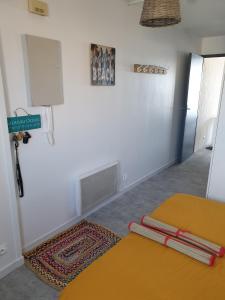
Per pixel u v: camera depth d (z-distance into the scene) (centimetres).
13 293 175
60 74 208
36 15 185
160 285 116
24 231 212
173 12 146
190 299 108
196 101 479
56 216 241
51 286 180
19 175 196
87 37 231
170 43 367
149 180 387
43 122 208
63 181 240
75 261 205
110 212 287
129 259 133
